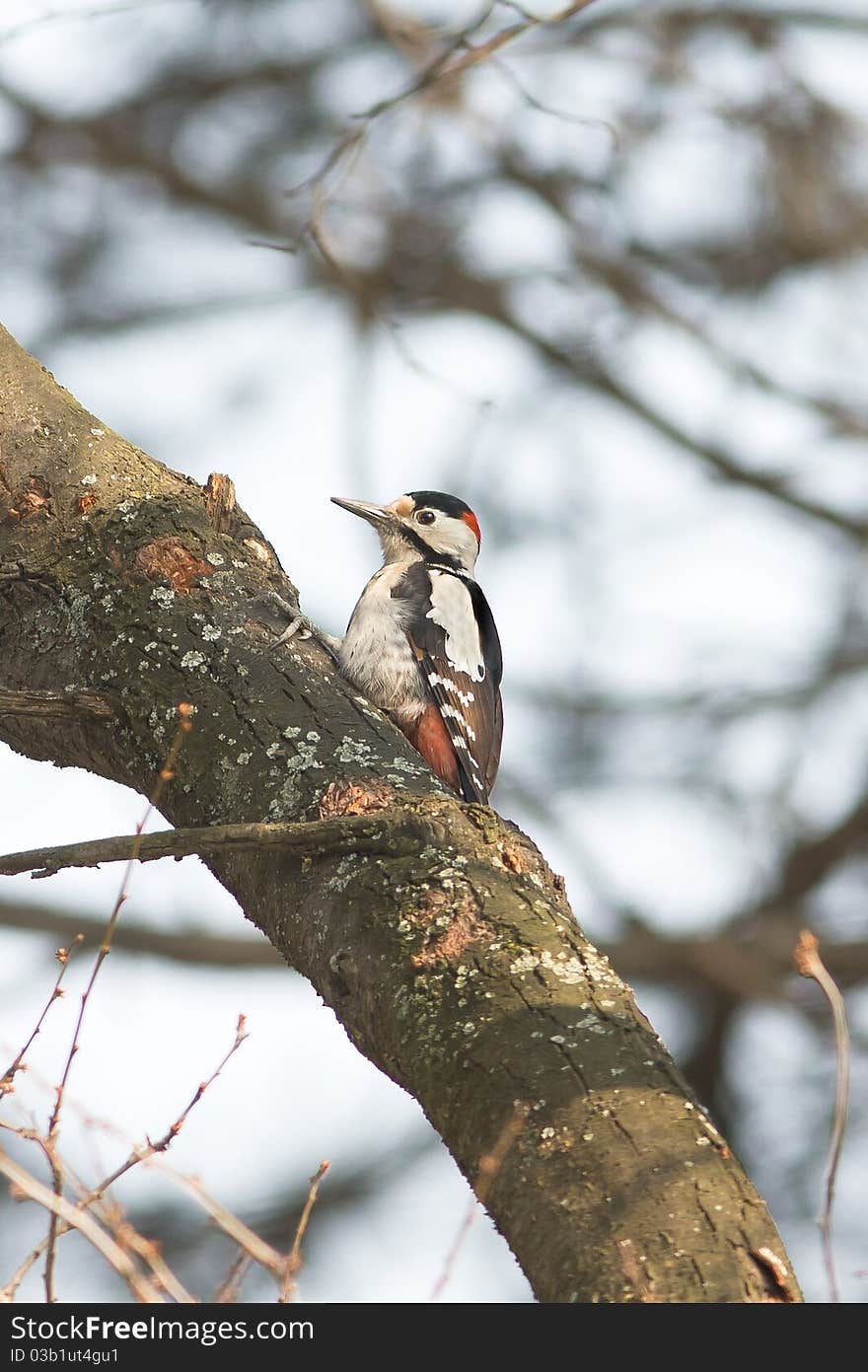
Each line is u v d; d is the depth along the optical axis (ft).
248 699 25.34
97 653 26.84
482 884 21.54
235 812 24.25
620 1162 17.76
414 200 70.69
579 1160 17.90
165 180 75.20
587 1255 17.07
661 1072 18.97
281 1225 60.29
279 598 27.61
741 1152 65.10
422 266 72.64
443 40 55.62
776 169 66.59
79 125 73.97
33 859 22.57
